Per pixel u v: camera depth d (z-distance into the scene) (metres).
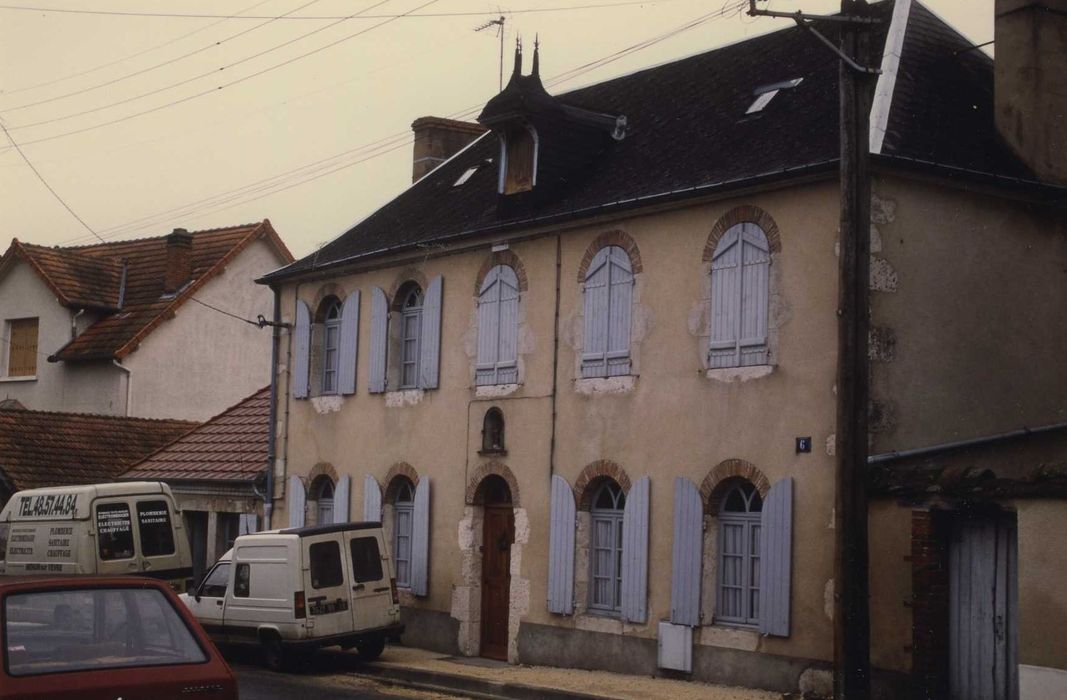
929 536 15.14
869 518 15.65
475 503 21.52
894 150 16.59
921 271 16.69
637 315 18.86
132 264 39.34
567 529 19.56
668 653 17.80
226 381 37.12
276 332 26.41
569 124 21.33
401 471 23.03
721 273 17.67
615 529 19.19
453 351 22.20
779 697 16.02
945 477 14.86
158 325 35.75
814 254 16.48
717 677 17.14
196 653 8.75
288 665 19.78
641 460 18.56
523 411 20.64
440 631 21.92
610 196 19.55
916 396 16.45
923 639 15.09
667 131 20.61
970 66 19.67
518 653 20.20
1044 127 18.23
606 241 19.47
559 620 19.62
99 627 8.59
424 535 22.34
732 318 17.47
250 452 27.81
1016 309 17.58
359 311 24.42
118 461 32.22
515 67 21.41
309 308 25.66
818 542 16.11
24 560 23.83
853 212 14.60
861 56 14.73
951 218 17.09
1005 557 14.79
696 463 17.75
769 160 17.41
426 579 22.25
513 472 20.72
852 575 14.33
